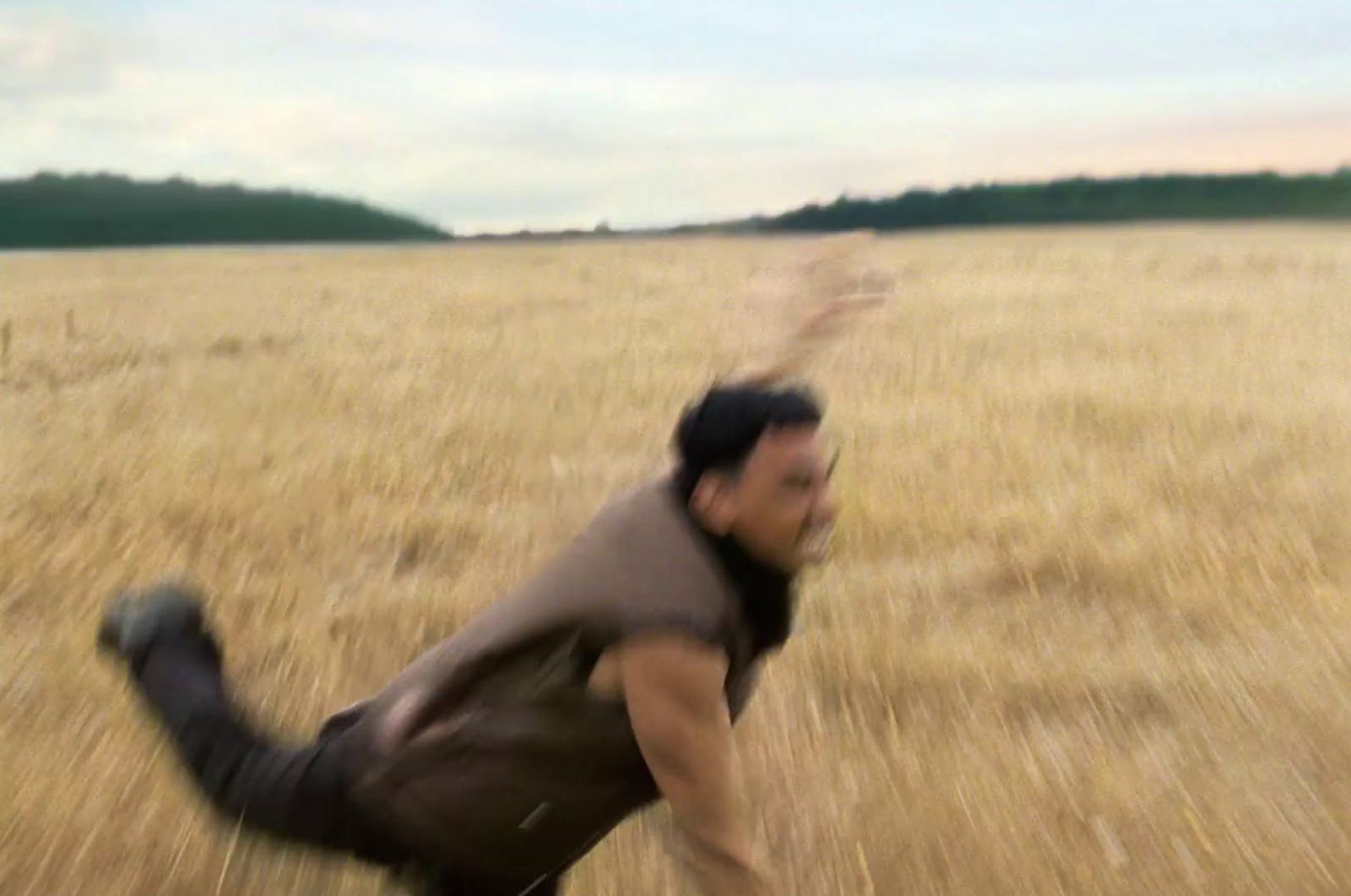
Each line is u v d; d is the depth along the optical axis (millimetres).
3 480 8250
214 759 3043
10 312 21391
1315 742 4629
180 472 8367
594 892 3832
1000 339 14188
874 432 9234
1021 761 4520
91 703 4914
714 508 2732
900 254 31078
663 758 2723
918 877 3920
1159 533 6707
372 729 2910
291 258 43969
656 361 13086
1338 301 18266
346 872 3936
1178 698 4992
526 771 2830
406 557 6816
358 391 11539
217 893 3871
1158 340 14031
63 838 4094
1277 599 5883
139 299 24031
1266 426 9266
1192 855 4000
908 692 5074
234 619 5797
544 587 2773
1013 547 6562
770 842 4086
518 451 9016
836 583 6180
